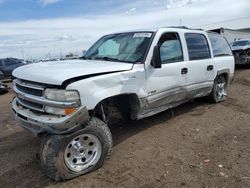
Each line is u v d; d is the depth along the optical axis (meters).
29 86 3.50
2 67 16.36
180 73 4.93
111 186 3.19
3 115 6.79
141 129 5.06
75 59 4.82
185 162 3.70
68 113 3.17
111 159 3.85
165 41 4.70
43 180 3.39
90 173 3.49
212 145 4.25
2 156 4.13
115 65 3.87
